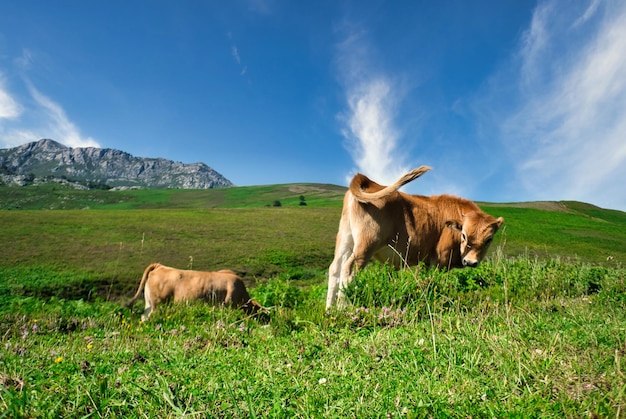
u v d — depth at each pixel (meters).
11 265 34.72
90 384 2.96
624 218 99.56
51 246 42.88
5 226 50.72
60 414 2.56
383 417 2.49
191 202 161.62
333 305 6.43
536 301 6.68
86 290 30.69
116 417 2.55
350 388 2.93
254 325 6.97
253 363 3.71
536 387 2.85
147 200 163.88
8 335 6.39
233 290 11.16
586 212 103.31
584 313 5.17
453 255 8.75
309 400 2.69
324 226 67.12
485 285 8.28
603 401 2.50
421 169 7.56
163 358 3.98
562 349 3.60
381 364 3.47
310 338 4.79
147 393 2.85
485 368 3.28
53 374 3.39
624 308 5.64
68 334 6.53
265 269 39.75
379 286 6.95
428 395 2.70
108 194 171.75
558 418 2.41
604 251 54.41
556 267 9.67
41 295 28.89
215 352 4.30
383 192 7.80
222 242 50.34
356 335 4.73
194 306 8.40
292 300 11.71
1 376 3.10
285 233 59.00
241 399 2.78
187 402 2.66
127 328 6.78
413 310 5.87
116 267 36.59
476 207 8.77
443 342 4.01
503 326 4.54
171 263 39.69
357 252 8.23
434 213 8.63
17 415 2.40
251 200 160.62
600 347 3.62
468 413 2.49
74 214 64.81
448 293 7.02
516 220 79.12
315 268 41.41
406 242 8.44
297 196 166.50
